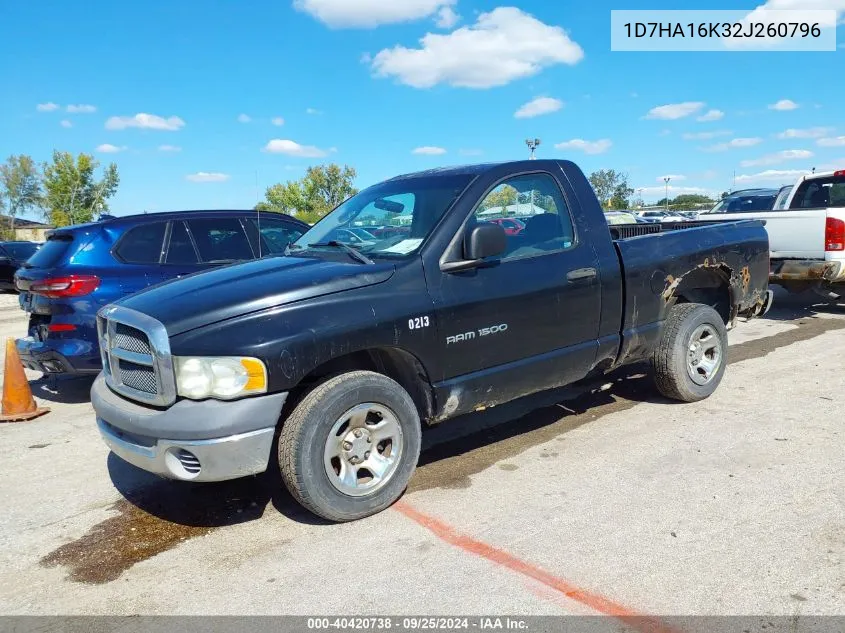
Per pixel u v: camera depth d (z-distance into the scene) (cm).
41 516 396
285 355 331
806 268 814
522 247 434
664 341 522
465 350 397
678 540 328
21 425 579
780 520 342
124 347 359
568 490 392
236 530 365
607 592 287
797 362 666
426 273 384
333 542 344
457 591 294
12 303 1698
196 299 349
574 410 547
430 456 462
